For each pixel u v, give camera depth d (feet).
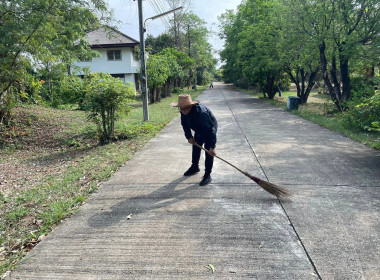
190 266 8.49
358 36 39.58
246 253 9.01
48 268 8.64
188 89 142.92
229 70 124.67
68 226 11.03
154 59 69.15
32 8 26.55
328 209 11.67
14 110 38.91
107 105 25.90
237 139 25.59
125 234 10.30
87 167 18.72
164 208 12.17
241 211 11.71
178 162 18.79
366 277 7.80
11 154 26.89
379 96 25.44
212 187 14.26
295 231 10.12
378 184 14.12
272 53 59.98
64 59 36.27
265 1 77.05
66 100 51.49
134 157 20.56
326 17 40.63
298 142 23.81
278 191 12.32
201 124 13.84
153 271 8.32
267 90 76.02
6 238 10.63
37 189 15.85
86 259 8.98
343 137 25.53
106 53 90.02
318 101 69.46
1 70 28.91
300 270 8.18
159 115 43.83
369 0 36.52
